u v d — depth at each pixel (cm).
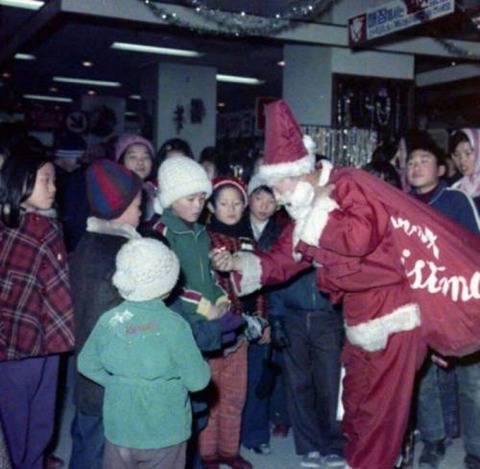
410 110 888
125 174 276
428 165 384
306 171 280
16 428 298
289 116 284
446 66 1097
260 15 789
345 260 280
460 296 285
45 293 290
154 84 1179
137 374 240
